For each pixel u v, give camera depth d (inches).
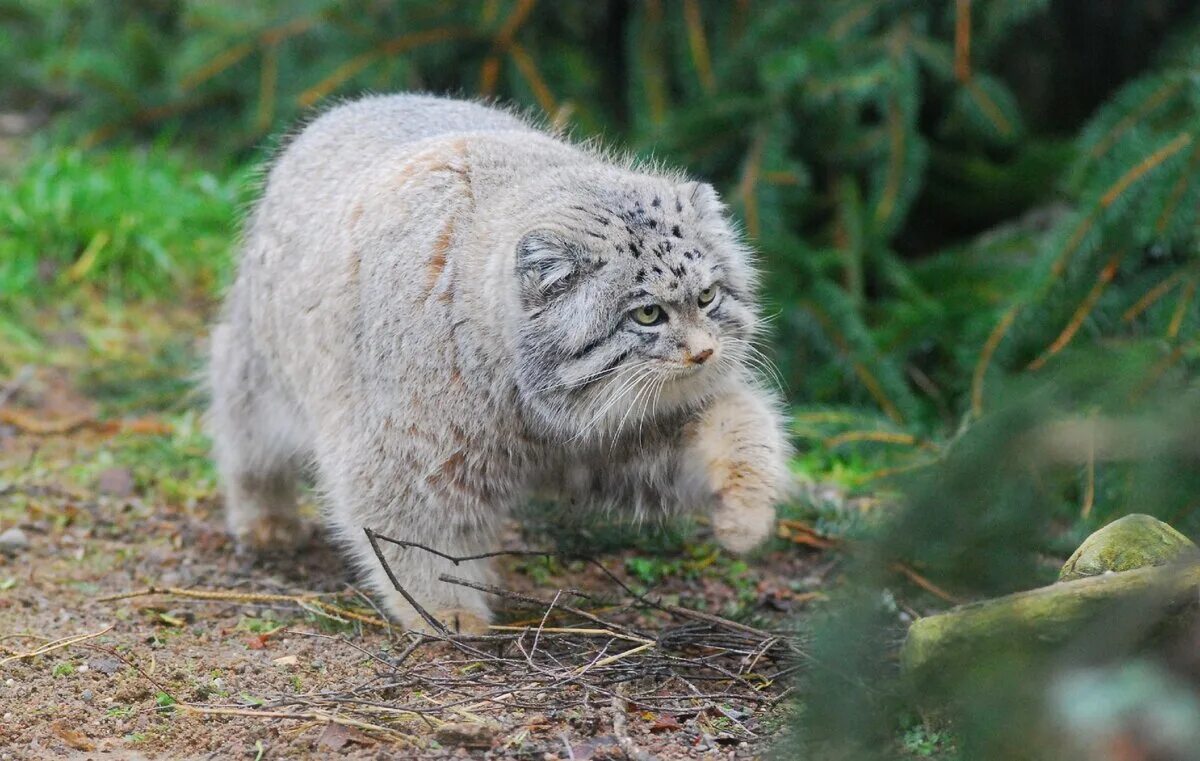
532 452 331.0
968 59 542.0
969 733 206.2
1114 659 194.9
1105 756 175.8
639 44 592.4
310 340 353.1
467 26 619.2
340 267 343.0
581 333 307.4
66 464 466.9
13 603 352.5
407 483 329.4
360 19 627.2
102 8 762.2
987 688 205.5
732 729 274.5
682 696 290.7
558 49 620.1
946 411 490.9
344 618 346.0
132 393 528.4
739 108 547.5
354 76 611.8
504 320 312.7
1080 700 176.6
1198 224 422.0
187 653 321.7
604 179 325.1
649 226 313.1
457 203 328.8
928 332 505.4
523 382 314.3
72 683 301.7
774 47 561.6
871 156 548.4
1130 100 451.2
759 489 320.2
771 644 311.9
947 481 238.7
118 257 607.8
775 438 328.8
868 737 224.1
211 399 428.5
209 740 271.9
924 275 547.5
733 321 327.3
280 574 391.5
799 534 409.1
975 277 533.3
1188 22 574.9
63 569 383.6
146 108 699.4
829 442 455.2
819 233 560.4
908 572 259.4
